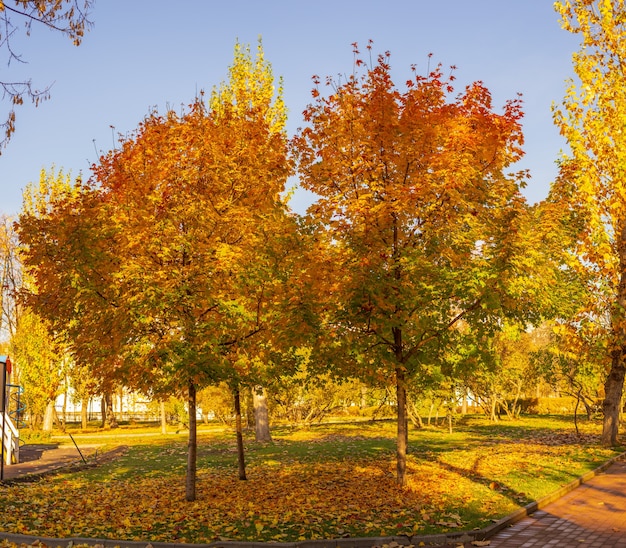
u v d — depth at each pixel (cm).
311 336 1212
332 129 1255
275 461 1855
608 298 2186
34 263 1142
